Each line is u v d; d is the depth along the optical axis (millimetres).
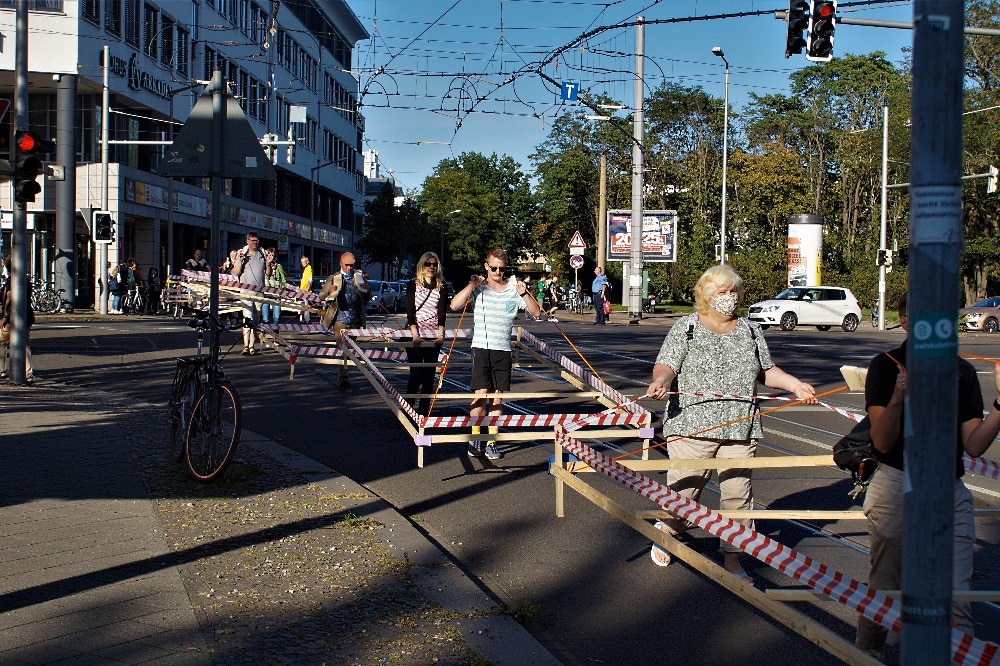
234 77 53188
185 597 5453
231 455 8078
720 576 4410
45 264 42812
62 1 37844
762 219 67562
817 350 26016
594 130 71688
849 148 65250
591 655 5102
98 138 42219
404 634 5004
